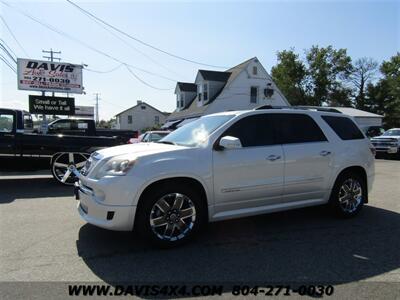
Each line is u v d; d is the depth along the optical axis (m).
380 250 4.32
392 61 57.06
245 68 30.44
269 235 4.85
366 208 6.53
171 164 4.23
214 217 4.58
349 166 5.68
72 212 6.02
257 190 4.80
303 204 5.31
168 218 4.27
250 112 5.05
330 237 4.79
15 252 4.15
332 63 51.22
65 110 20.70
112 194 4.03
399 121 56.38
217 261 3.94
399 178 10.68
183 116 33.97
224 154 4.60
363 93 59.62
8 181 9.38
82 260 3.93
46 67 21.55
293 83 50.03
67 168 8.72
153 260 3.94
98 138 8.84
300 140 5.30
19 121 8.54
